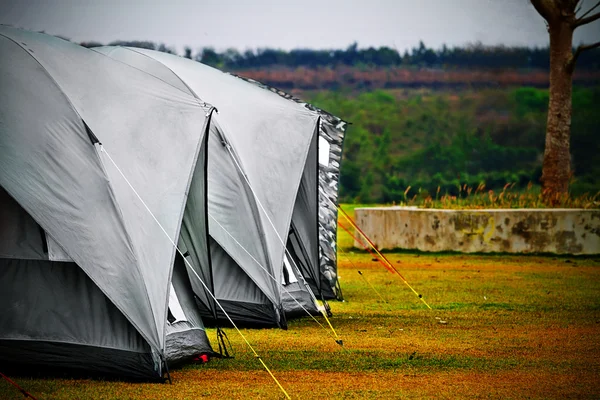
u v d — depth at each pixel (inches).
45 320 615.8
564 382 633.6
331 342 776.9
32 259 621.6
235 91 910.4
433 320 907.4
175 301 683.4
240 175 830.5
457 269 1359.5
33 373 617.6
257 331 826.2
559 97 1839.3
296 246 967.6
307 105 1075.9
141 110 668.1
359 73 4399.6
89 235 596.4
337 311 966.4
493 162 3870.6
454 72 4178.2
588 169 3666.3
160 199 639.1
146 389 584.7
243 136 855.7
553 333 834.8
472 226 1562.5
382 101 4254.4
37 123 605.6
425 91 4229.8
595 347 767.7
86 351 609.9
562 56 1831.9
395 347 757.9
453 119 4062.5
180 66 924.0
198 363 676.7
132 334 609.0
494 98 4047.7
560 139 1840.6
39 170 593.6
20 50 642.2
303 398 574.2
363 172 3949.3
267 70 4431.6
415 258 1509.6
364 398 577.9
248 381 618.8
